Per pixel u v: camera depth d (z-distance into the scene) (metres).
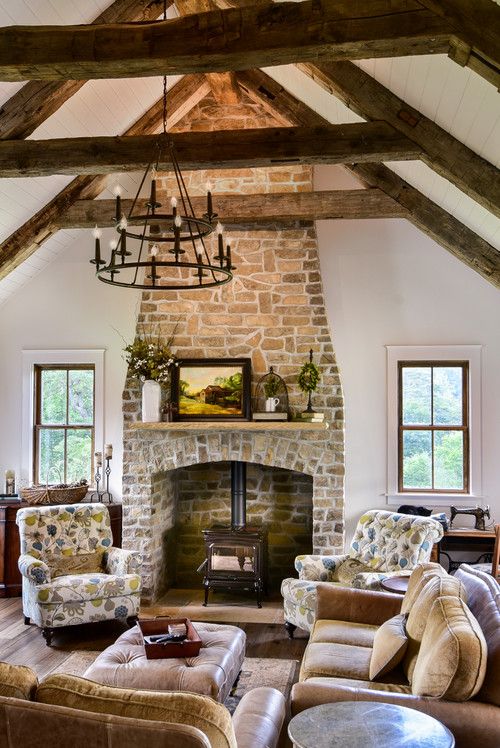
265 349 6.88
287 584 5.65
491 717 2.73
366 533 5.94
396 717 2.64
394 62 4.19
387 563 5.64
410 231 7.13
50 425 7.71
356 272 7.19
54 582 5.69
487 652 2.90
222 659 4.00
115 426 7.55
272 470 7.41
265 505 7.40
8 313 7.69
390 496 7.06
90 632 5.93
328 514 6.71
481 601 3.45
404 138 4.72
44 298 7.66
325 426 6.54
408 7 3.25
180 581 7.59
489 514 6.69
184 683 3.69
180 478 7.64
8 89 5.00
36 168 5.13
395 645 3.35
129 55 3.52
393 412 7.11
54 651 5.43
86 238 7.60
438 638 2.95
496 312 7.01
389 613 4.49
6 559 7.14
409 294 7.12
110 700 2.23
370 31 3.28
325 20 3.34
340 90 4.77
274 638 5.76
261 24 3.42
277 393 6.81
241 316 6.93
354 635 4.22
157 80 6.25
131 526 6.80
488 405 7.00
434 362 7.15
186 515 7.61
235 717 2.83
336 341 7.19
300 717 2.65
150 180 7.30
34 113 5.11
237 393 6.80
